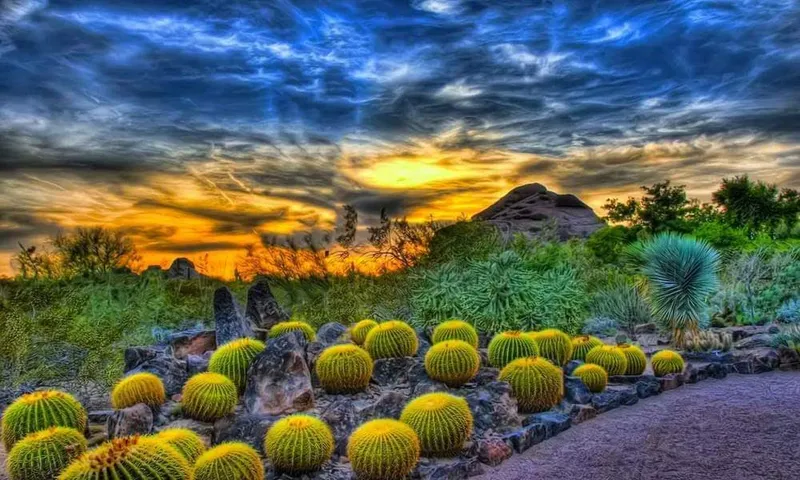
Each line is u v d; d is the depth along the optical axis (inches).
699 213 967.6
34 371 365.4
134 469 162.7
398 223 617.6
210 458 201.2
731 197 964.0
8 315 384.8
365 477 217.2
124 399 277.7
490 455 237.3
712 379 359.6
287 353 277.7
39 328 383.2
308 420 232.2
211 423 270.2
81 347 378.3
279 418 257.4
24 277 543.5
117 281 547.5
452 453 239.5
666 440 250.2
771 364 378.9
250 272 619.8
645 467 224.7
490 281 459.5
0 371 366.9
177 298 531.8
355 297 541.6
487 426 263.7
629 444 248.7
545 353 344.2
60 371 368.2
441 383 294.4
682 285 451.8
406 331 335.9
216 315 371.6
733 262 640.4
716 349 428.8
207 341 376.5
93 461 161.6
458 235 602.9
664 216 934.4
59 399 256.7
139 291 515.8
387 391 295.7
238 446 209.6
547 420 271.3
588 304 556.4
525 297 450.6
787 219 940.0
